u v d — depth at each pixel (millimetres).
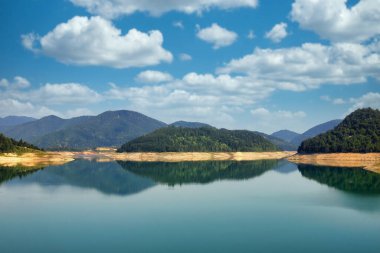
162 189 126438
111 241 63344
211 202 98562
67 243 62469
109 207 92312
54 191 118750
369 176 155750
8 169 191625
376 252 56781
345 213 82250
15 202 98438
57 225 74125
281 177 161500
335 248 58688
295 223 74000
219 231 68875
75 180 150625
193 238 64688
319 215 80750
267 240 63094
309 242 61781
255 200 100500
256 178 159500
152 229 70750
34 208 90562
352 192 112125
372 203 93875
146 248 59594
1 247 60750
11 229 71188
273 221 75938
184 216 81562
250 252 57281
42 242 63094
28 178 152750
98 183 142125
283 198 102938
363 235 65438
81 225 74125
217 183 142500
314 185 130000
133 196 110188
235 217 79938
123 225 73875
